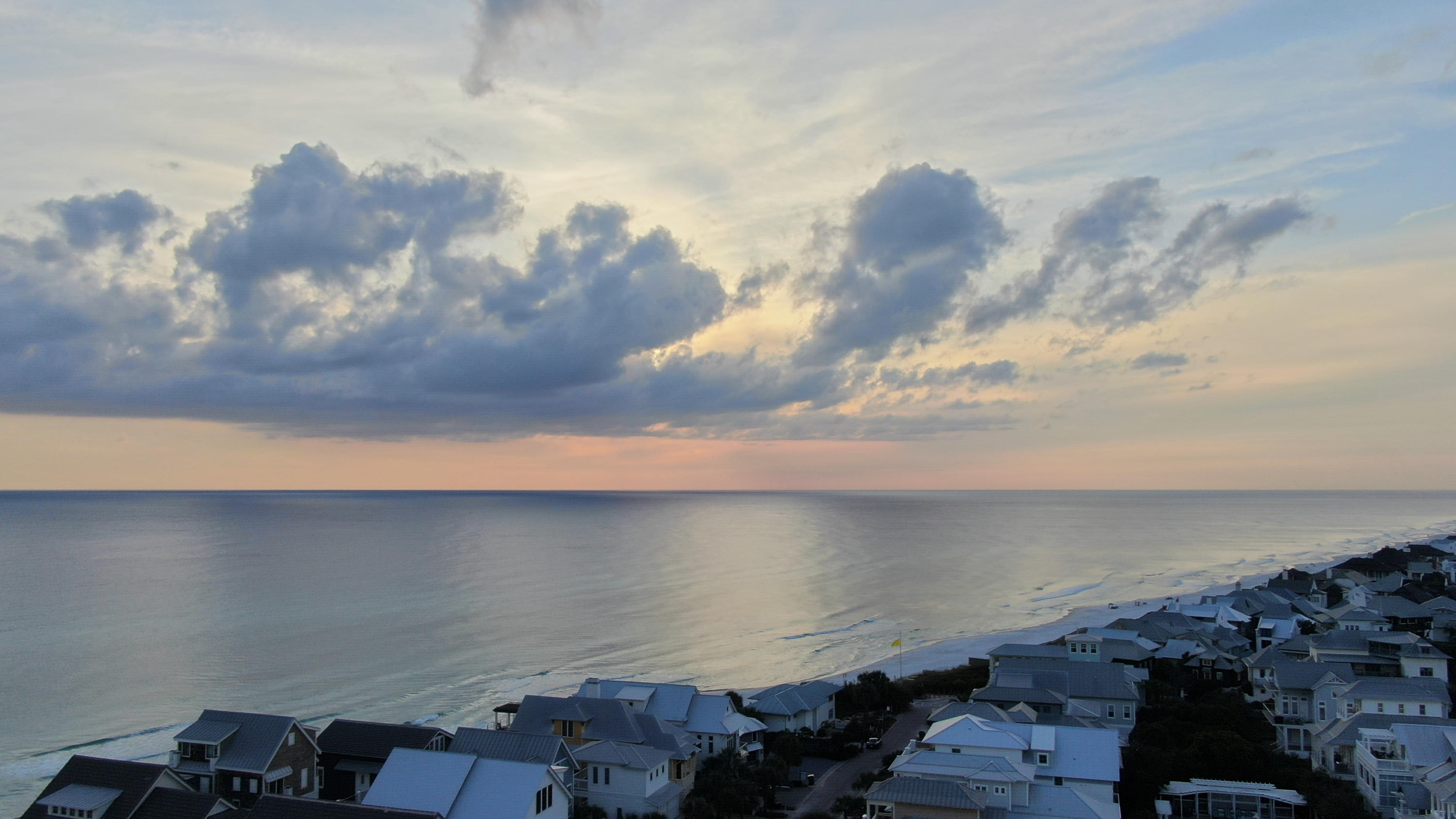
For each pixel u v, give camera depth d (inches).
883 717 3604.8
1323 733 2802.7
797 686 3570.4
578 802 2418.8
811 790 2748.5
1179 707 3280.0
